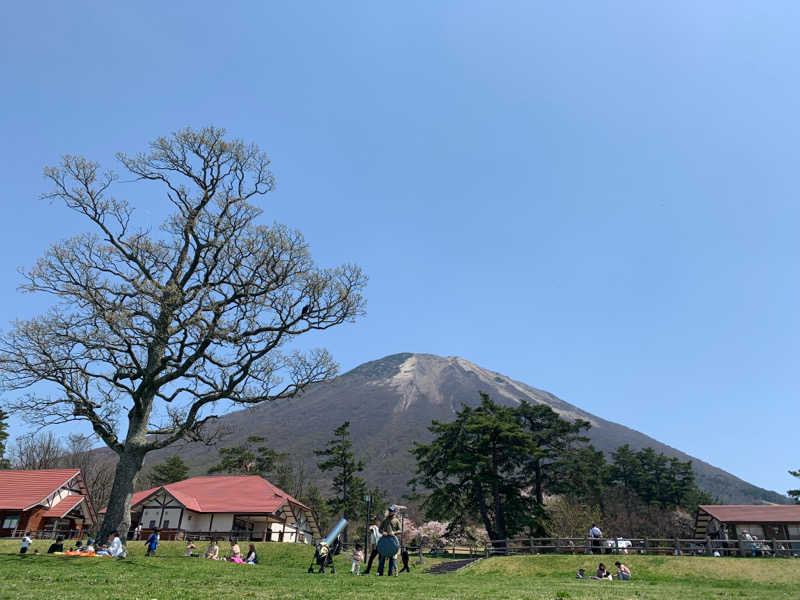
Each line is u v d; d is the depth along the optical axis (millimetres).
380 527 18797
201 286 23859
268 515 52469
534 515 49875
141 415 22812
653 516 76688
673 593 14875
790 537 42656
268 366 25062
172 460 85562
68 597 9648
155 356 22688
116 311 21531
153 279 23391
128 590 11164
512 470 53812
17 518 45719
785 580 26219
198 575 15891
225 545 40719
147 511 52375
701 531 54688
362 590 12062
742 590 17688
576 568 30500
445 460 53812
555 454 59281
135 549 38094
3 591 10164
